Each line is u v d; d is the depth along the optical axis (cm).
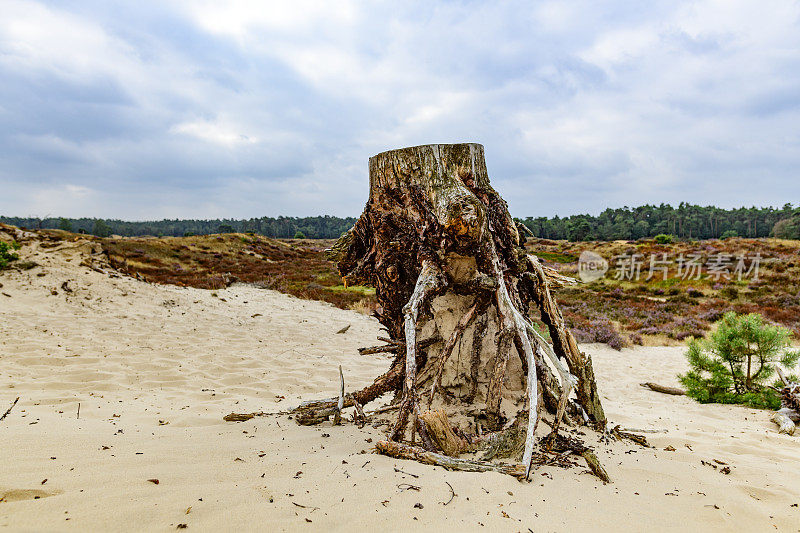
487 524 201
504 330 318
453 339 333
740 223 12288
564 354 414
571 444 326
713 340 791
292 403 543
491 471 263
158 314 1073
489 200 362
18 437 284
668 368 1055
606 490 263
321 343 1010
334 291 1941
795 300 2008
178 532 183
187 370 672
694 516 241
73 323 895
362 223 419
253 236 4553
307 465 272
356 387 659
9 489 206
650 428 493
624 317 1830
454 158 346
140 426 368
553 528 206
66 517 183
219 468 263
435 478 247
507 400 357
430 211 336
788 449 435
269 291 1816
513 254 368
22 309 941
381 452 291
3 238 1277
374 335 1159
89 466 247
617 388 848
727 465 350
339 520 200
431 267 335
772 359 765
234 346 884
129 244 2934
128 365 662
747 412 664
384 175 362
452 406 348
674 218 12700
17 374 567
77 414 396
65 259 1284
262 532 188
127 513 192
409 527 196
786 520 248
